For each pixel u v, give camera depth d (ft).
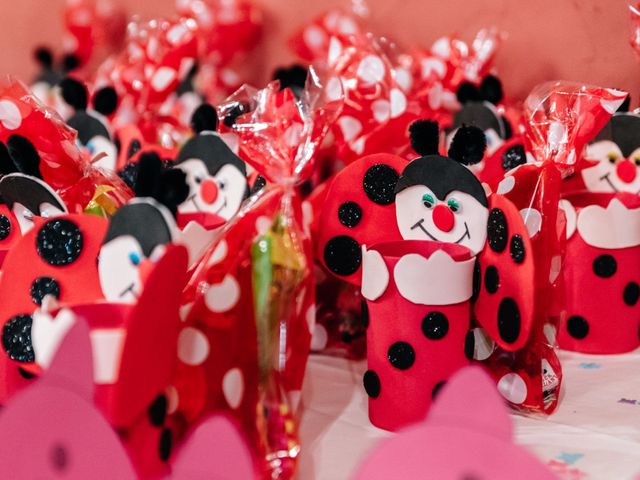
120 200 2.17
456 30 3.13
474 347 2.17
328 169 2.66
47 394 1.67
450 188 2.13
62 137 2.21
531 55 2.96
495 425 1.57
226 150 2.34
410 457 1.59
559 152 2.13
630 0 2.74
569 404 2.17
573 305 2.42
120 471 1.66
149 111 3.00
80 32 3.96
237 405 1.89
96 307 1.76
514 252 2.04
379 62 2.57
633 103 2.76
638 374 2.30
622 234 2.37
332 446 2.00
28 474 1.68
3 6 4.40
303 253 1.90
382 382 2.06
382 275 2.03
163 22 3.10
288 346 1.90
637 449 1.96
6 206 2.13
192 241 2.12
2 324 1.89
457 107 2.84
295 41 3.13
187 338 1.85
